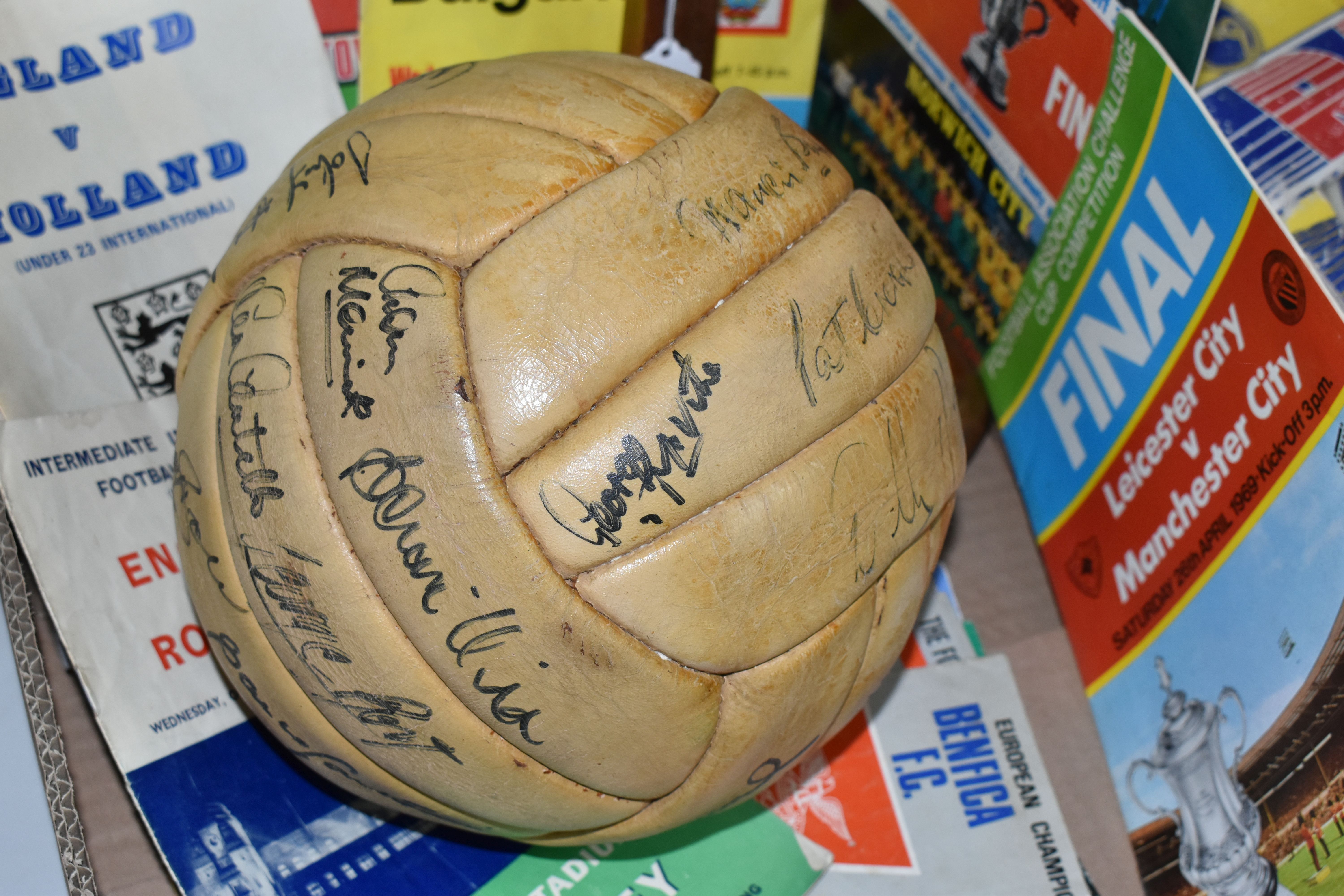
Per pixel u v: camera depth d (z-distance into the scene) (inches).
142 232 35.8
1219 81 32.9
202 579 26.5
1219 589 33.5
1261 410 31.2
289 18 35.5
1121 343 36.4
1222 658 33.4
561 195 23.2
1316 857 29.5
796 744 26.6
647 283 22.3
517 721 23.3
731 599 22.8
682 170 23.6
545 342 21.8
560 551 21.8
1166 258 33.6
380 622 23.0
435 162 24.1
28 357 34.5
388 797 27.6
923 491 25.9
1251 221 30.0
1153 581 36.4
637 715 23.3
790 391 22.9
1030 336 40.9
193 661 32.5
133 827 33.3
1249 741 32.1
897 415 25.0
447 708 23.5
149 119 35.0
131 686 31.3
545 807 25.3
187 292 36.8
